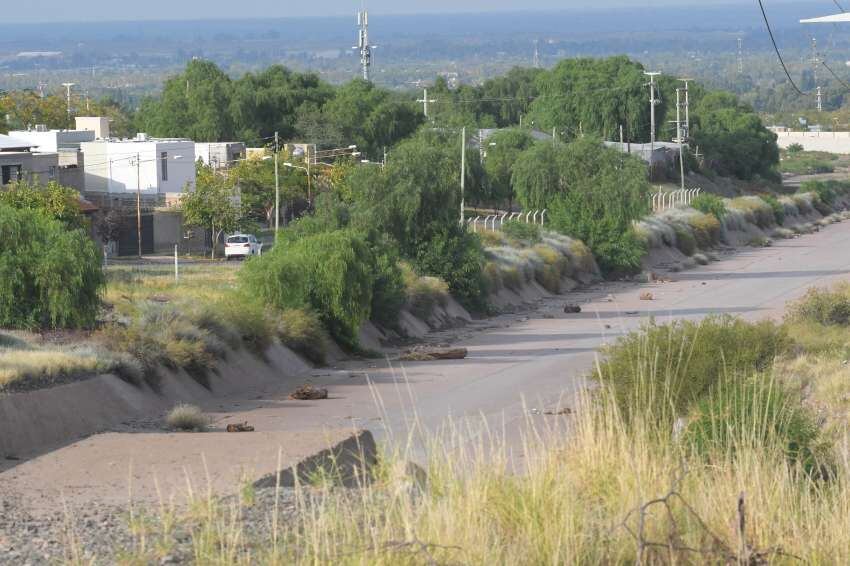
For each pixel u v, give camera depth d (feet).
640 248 478.18
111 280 331.36
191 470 94.22
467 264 362.94
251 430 177.78
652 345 129.08
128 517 68.18
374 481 70.13
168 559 57.62
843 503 65.62
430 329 327.88
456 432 70.90
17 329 227.40
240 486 75.92
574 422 75.61
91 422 176.35
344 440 104.06
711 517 61.67
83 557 59.00
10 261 226.79
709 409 85.81
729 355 149.28
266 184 584.81
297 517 61.87
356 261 279.08
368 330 298.35
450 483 61.62
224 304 255.29
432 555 53.67
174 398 206.08
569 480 63.72
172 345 217.56
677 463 69.56
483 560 54.03
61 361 190.29
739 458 68.64
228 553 55.72
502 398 202.18
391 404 201.87
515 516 59.93
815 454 85.15
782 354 175.11
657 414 79.87
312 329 264.11
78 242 231.91
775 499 64.90
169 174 570.46
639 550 53.26
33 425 161.99
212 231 523.70
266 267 274.36
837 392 153.38
